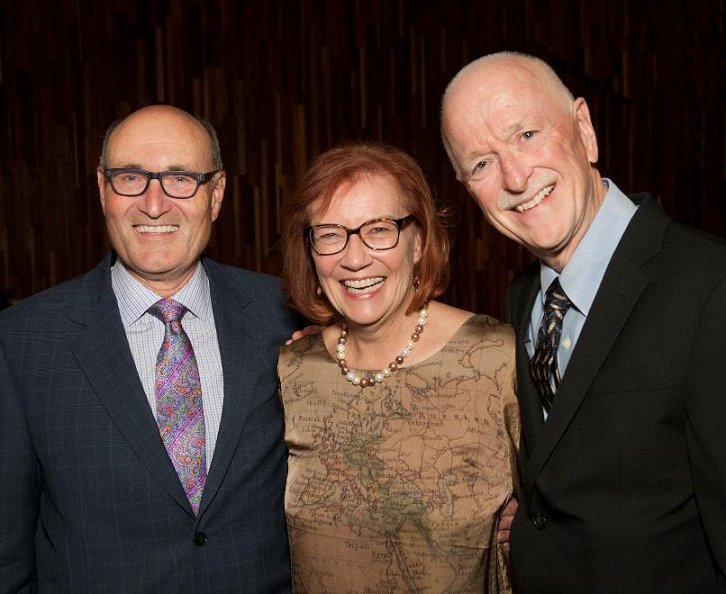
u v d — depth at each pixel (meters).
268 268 4.91
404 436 1.61
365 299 1.61
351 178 1.58
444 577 1.55
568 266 1.55
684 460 1.37
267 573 1.74
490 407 1.60
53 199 4.54
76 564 1.62
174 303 1.79
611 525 1.40
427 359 1.64
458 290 5.30
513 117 1.51
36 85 4.48
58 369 1.69
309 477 1.66
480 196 1.60
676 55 5.72
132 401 1.67
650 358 1.38
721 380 1.30
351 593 1.60
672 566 1.38
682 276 1.38
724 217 5.93
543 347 1.58
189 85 4.70
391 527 1.57
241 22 4.78
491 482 1.57
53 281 4.55
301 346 1.77
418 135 5.14
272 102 4.87
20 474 1.66
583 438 1.44
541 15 5.37
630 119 5.66
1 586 1.64
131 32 4.59
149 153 1.73
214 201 1.88
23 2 4.43
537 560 1.52
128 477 1.64
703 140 5.84
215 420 1.75
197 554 1.66
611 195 1.56
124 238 1.73
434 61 5.15
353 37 4.99
